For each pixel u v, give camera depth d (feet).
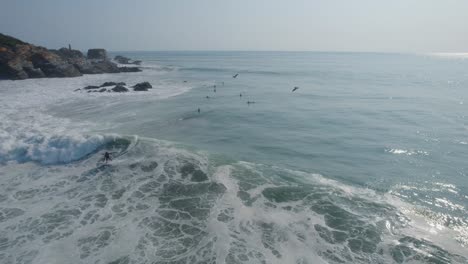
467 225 39.37
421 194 47.83
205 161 55.83
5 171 52.01
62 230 35.47
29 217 38.14
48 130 77.15
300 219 38.75
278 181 49.29
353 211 41.32
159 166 52.95
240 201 42.60
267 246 33.17
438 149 69.56
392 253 33.06
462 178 54.13
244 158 62.28
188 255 31.35
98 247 32.48
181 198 43.16
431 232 37.45
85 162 55.31
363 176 54.54
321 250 32.96
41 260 30.37
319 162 61.16
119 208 40.50
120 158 56.18
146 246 32.73
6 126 79.87
